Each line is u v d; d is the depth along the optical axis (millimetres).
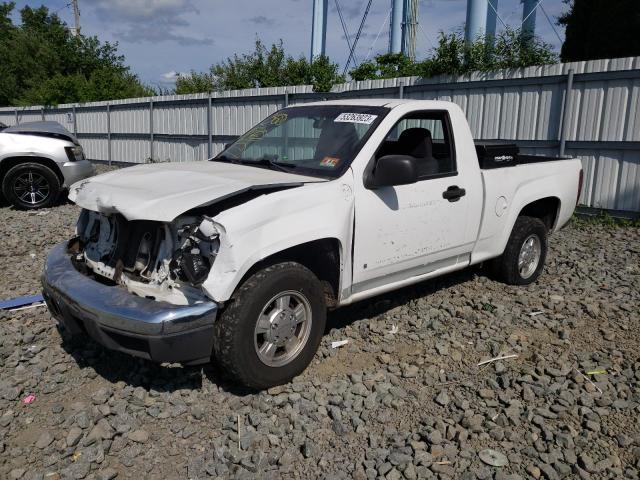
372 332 4668
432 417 3453
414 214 4414
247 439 3203
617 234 8570
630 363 4207
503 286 5824
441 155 4879
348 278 4066
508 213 5418
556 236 8500
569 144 9594
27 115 24234
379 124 4289
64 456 3098
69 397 3703
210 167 4418
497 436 3273
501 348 4426
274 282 3518
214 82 24234
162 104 17562
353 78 18609
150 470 3016
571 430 3332
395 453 3098
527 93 9953
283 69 21938
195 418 3451
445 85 10945
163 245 3525
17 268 6523
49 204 10312
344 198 3916
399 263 4410
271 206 3520
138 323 3199
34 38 37906
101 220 4031
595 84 9188
